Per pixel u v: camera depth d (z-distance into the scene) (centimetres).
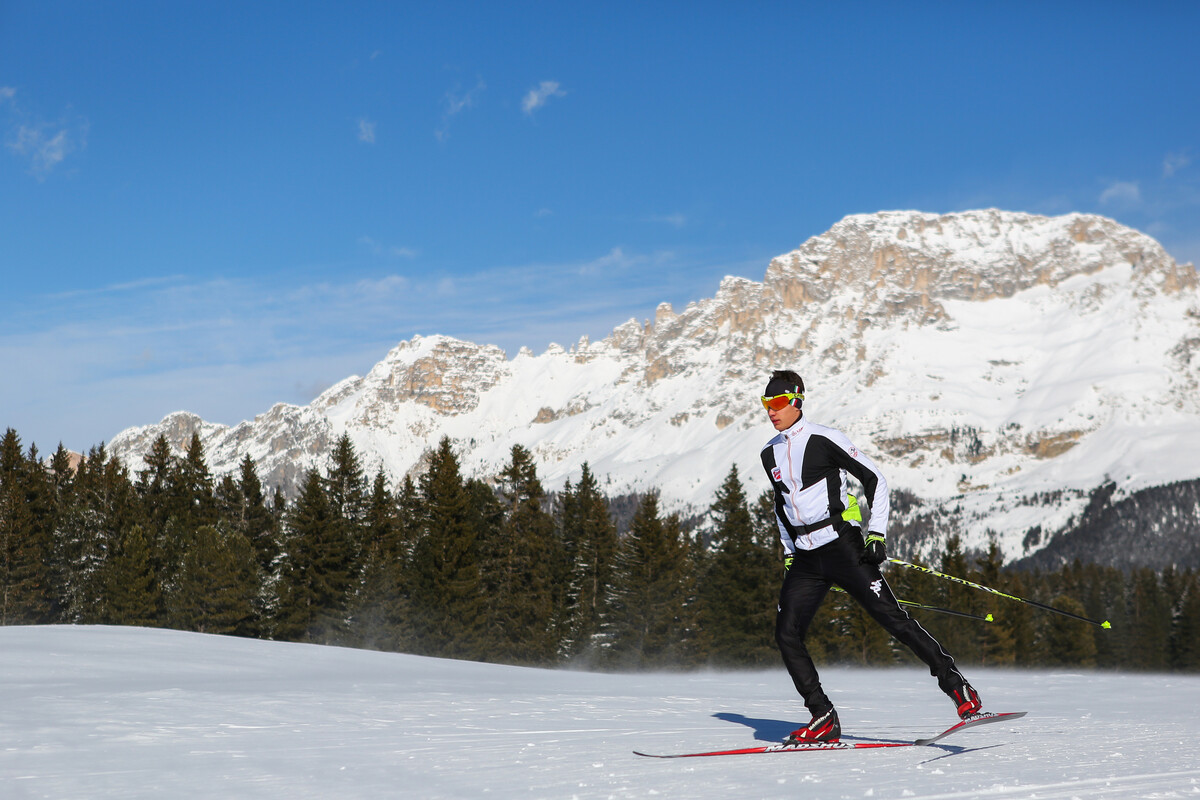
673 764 438
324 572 5506
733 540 5544
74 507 5819
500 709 735
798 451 541
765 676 2195
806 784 367
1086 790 335
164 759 462
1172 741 504
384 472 6209
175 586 5350
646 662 5472
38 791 377
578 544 6378
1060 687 1370
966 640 6681
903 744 504
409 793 364
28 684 961
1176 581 9862
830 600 5528
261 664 1389
